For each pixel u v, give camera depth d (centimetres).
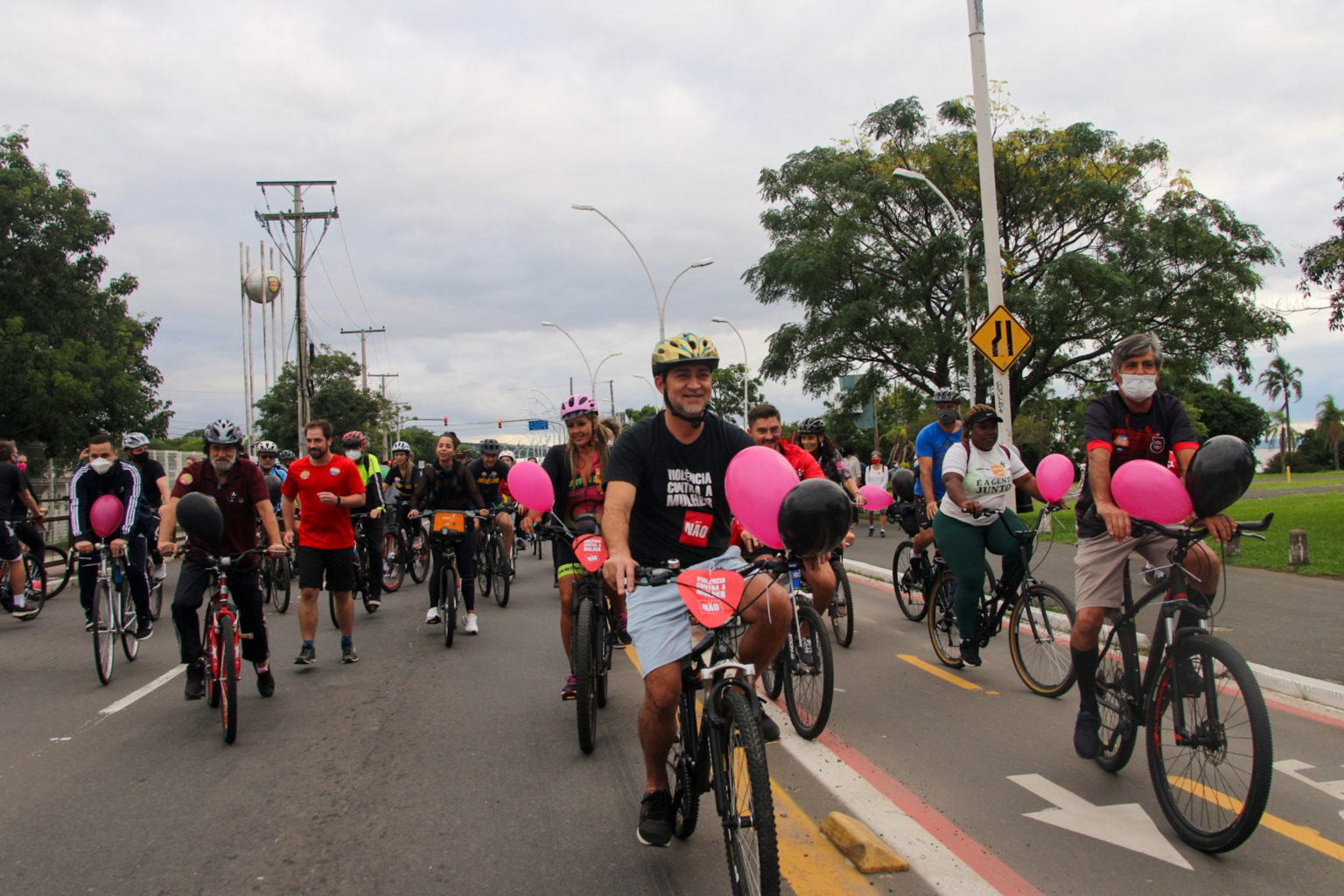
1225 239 2597
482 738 536
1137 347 432
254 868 361
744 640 343
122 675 743
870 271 2933
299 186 2955
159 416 2927
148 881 351
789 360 3047
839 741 500
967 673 652
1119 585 438
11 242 2217
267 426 5106
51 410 2112
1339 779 423
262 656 639
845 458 1867
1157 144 2758
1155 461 449
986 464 595
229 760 502
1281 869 336
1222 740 343
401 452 1270
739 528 471
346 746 524
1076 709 554
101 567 730
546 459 649
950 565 615
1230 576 1032
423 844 381
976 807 403
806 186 2975
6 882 352
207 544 607
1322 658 626
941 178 2841
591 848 373
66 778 478
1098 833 372
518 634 886
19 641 916
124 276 2652
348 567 747
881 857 343
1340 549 1236
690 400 350
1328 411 9056
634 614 351
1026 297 2505
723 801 298
